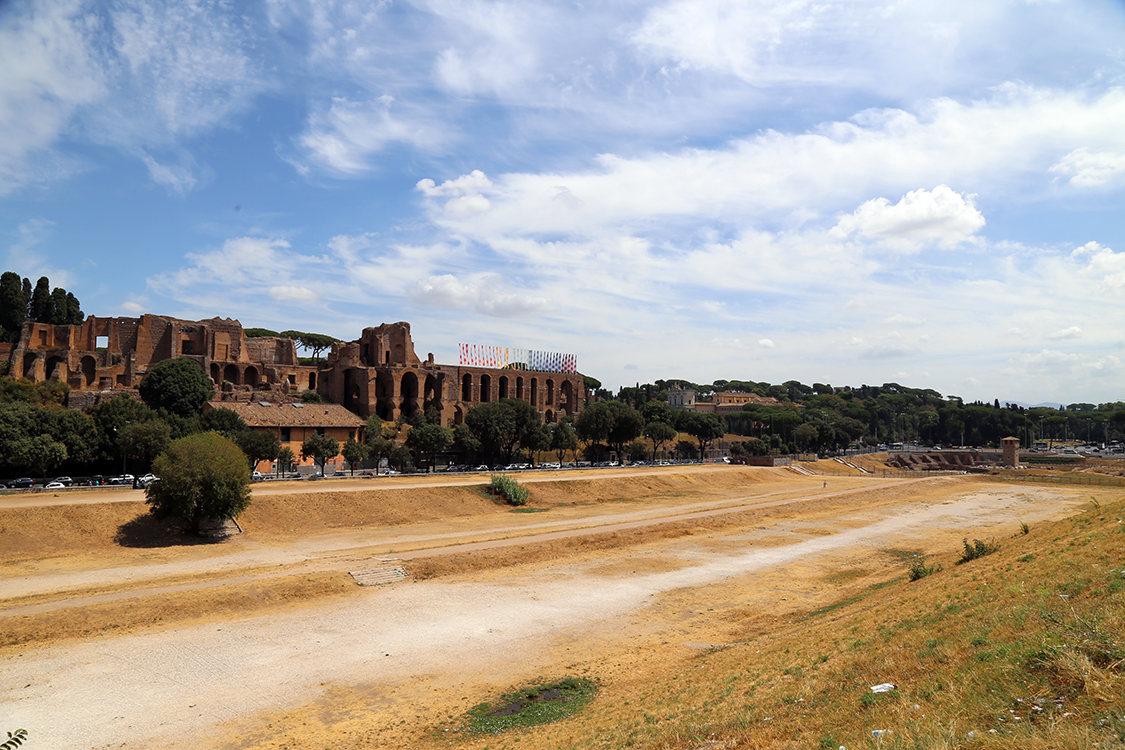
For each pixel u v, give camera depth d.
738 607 44.62
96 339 139.62
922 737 12.38
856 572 54.91
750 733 16.80
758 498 105.06
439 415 162.38
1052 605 18.73
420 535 67.62
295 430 114.06
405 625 40.09
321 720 27.45
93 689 29.88
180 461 59.19
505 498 89.94
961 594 26.84
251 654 34.69
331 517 72.25
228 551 57.34
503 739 24.50
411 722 27.25
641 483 111.44
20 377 124.25
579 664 34.03
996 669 14.96
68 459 84.25
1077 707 11.99
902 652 19.86
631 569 55.81
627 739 19.70
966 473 152.00
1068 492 116.06
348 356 158.50
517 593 47.75
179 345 145.12
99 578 46.84
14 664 32.03
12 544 52.97
